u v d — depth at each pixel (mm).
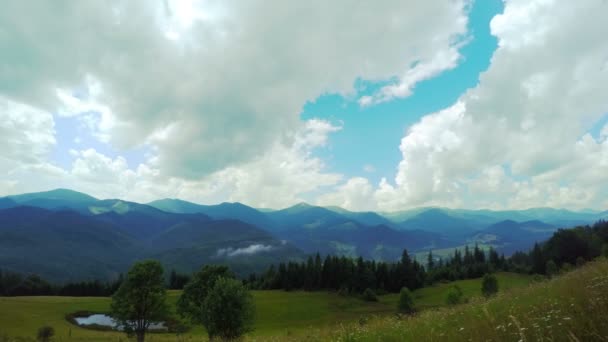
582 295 7023
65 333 62312
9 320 69875
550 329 5480
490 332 6281
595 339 4852
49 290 148375
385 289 138625
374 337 9625
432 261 183000
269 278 156625
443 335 7383
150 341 47375
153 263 49312
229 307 31141
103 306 100188
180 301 54000
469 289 112000
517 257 163250
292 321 83062
